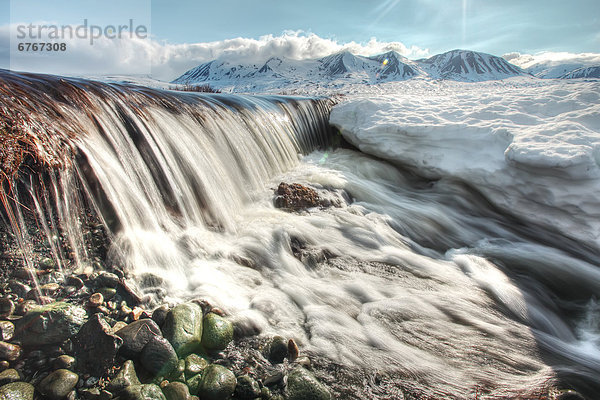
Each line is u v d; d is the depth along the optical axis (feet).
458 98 30.25
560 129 18.86
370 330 11.14
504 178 19.77
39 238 11.05
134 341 8.68
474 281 14.85
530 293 14.33
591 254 16.49
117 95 18.97
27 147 11.63
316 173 26.37
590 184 16.14
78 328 8.78
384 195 24.26
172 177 17.62
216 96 28.35
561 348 11.44
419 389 9.00
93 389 7.64
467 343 11.02
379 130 27.43
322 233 17.78
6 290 9.48
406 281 14.43
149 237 13.65
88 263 11.43
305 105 35.24
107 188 13.74
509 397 8.93
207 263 13.64
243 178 22.74
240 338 10.12
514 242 18.88
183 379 8.40
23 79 16.33
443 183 24.52
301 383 8.52
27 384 7.45
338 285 13.66
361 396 8.64
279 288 12.91
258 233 16.60
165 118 20.10
